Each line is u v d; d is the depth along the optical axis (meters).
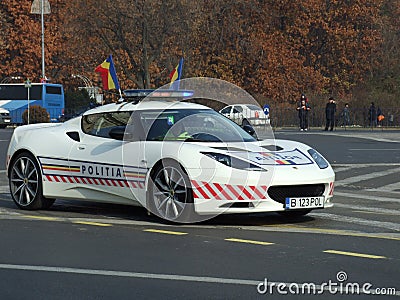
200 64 59.06
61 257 7.98
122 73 58.91
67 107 61.03
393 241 8.95
